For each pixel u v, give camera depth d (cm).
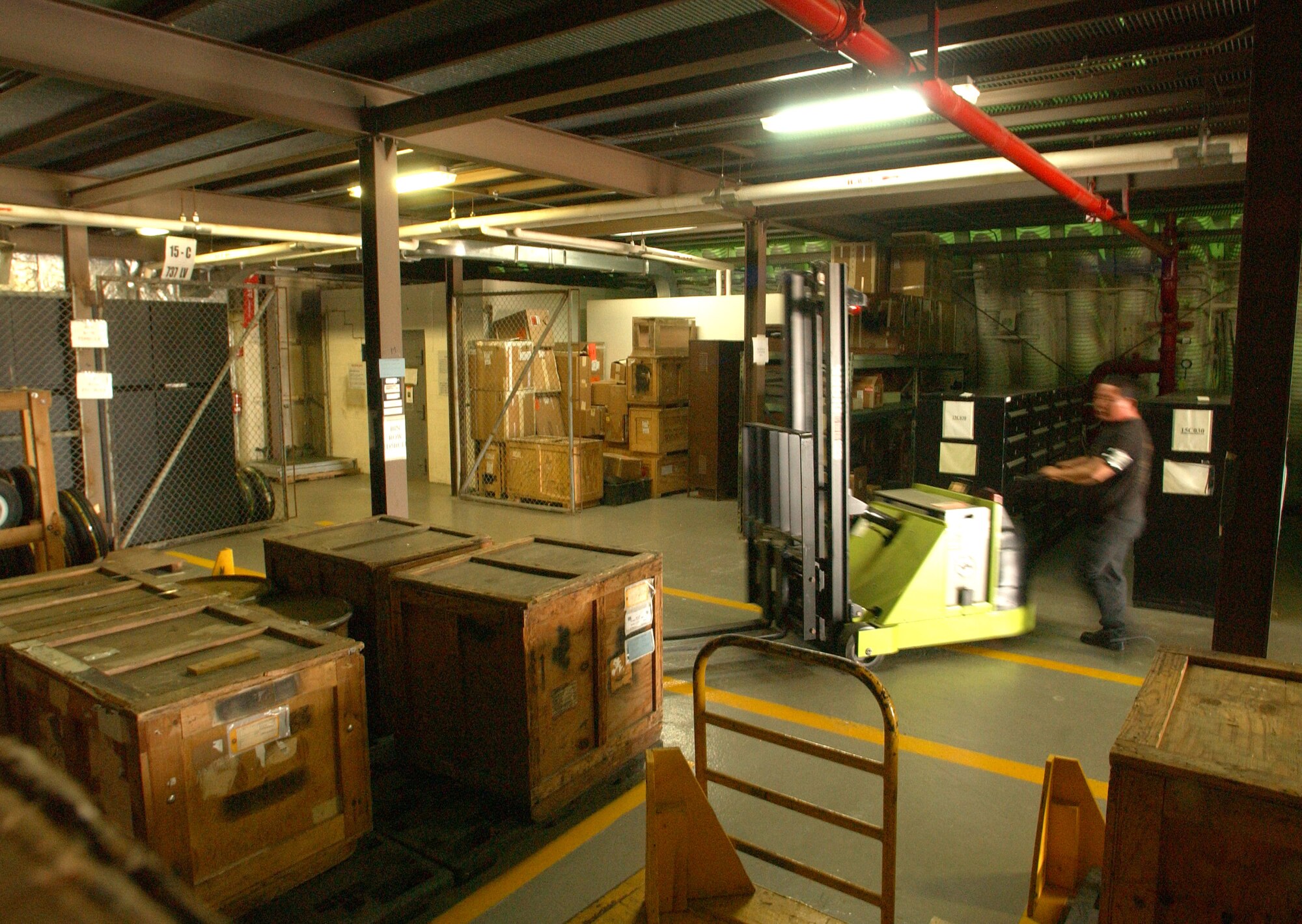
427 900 330
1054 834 307
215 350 1017
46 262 1289
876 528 614
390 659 428
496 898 338
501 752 377
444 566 424
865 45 377
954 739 473
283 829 318
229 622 367
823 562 559
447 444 1334
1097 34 524
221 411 1025
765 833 381
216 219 998
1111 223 857
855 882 347
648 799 287
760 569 615
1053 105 674
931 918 326
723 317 1293
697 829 303
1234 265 1186
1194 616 693
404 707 412
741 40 469
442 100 574
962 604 589
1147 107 652
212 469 1020
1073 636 645
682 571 821
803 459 543
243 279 1527
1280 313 356
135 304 947
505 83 547
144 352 958
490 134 669
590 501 1138
